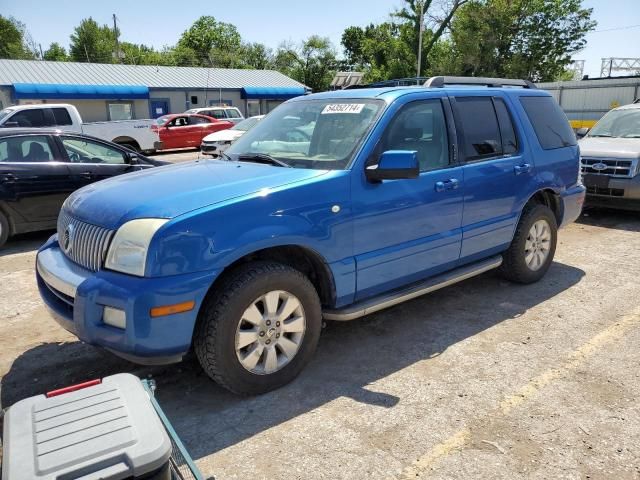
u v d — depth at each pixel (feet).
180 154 73.61
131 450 5.08
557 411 10.27
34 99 94.53
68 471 4.82
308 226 10.79
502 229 15.62
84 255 10.45
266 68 209.56
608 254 21.26
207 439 9.56
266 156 12.76
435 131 13.75
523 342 13.35
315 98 14.55
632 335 13.64
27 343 13.83
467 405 10.53
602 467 8.69
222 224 9.72
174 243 9.25
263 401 10.75
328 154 12.23
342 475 8.59
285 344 10.94
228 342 9.98
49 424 5.40
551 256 17.75
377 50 150.10
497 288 17.28
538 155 16.63
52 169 23.98
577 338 13.53
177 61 212.02
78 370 12.34
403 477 8.52
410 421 10.02
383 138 12.30
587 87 73.72
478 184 14.44
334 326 14.49
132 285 9.19
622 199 26.61
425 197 13.04
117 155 26.71
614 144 27.66
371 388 11.23
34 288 18.16
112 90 101.86
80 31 208.23
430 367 12.14
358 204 11.64
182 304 9.33
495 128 15.52
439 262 13.84
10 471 4.77
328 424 9.95
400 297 12.89
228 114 87.81
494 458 8.93
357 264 11.81
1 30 211.41
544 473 8.56
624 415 10.11
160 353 9.45
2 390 11.52
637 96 68.44
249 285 10.05
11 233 23.45
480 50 123.95
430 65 137.69
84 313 9.60
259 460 8.97
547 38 122.01
